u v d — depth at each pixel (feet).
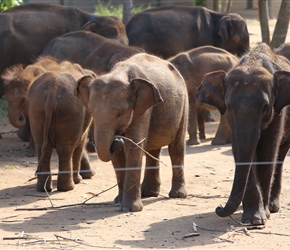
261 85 32.45
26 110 52.13
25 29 71.20
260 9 83.51
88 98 36.06
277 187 37.73
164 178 46.42
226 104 33.04
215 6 99.50
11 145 59.36
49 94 41.57
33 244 31.48
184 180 41.39
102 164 51.52
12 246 31.12
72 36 65.62
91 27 73.51
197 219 35.73
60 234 33.14
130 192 37.60
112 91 35.06
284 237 32.40
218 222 35.06
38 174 42.70
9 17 70.79
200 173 47.65
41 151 42.42
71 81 42.57
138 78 35.73
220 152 55.77
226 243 31.50
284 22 77.25
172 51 80.79
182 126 40.96
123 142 35.29
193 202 39.70
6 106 72.90
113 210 37.88
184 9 83.35
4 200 40.88
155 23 80.79
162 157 53.36
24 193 42.70
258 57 34.88
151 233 33.22
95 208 38.55
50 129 42.24
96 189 43.78
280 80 33.14
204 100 34.63
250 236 32.58
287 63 37.99
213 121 72.49
